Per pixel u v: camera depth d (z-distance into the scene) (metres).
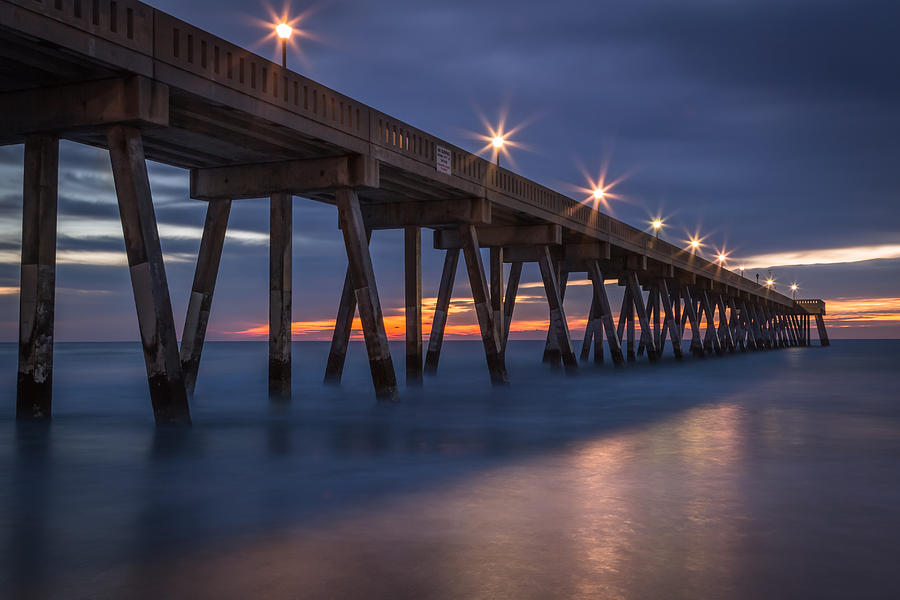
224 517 10.01
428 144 26.48
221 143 21.89
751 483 12.42
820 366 59.56
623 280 65.44
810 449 16.30
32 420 18.09
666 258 59.72
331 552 8.42
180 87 17.31
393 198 30.50
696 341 71.62
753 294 100.44
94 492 11.57
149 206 17.23
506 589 7.27
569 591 7.23
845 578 7.67
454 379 40.06
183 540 8.91
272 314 24.72
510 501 10.95
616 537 9.06
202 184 25.11
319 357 101.19
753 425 20.89
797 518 10.06
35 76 16.78
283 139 21.83
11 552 8.45
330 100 21.89
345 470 13.48
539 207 35.34
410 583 7.42
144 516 10.06
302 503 10.81
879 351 118.81
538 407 25.59
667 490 11.80
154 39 16.78
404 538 8.98
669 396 30.80
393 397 25.05
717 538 9.06
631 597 7.10
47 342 18.16
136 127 17.16
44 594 7.15
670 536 9.12
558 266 46.31
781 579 7.61
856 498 11.34
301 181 23.86
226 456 14.94
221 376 46.94
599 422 21.38
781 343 134.12
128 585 7.38
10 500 11.04
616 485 12.17
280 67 20.16
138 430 18.28
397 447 16.27
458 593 7.16
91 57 15.41
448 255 38.25
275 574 7.68
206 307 26.02
